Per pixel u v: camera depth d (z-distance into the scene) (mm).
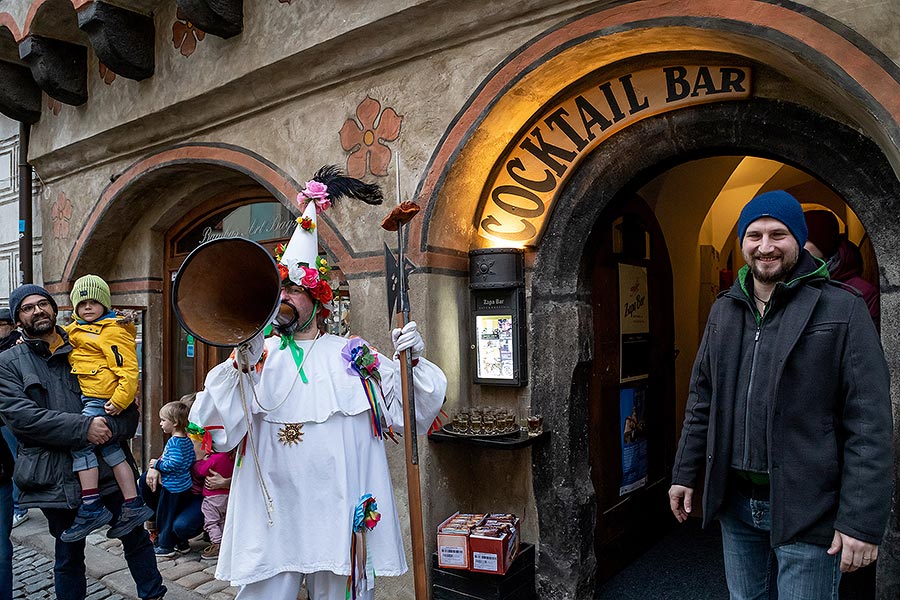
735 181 6402
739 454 2039
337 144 3902
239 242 2053
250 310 2141
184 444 4344
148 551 3314
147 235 5895
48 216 6090
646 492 4230
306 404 2266
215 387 2174
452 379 3545
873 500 1768
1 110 5863
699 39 2709
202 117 4621
